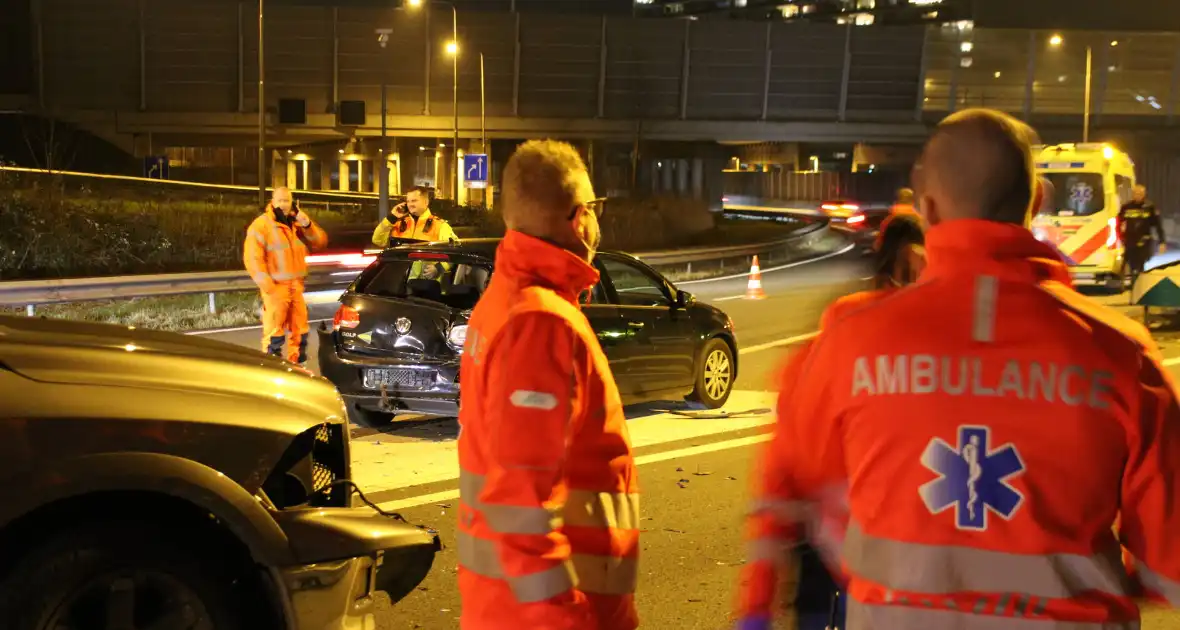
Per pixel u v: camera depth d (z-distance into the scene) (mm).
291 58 59594
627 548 2516
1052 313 1947
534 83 62875
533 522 2254
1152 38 64688
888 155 71562
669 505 6941
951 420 1923
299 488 3811
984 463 1909
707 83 64938
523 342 2340
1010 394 1911
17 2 56812
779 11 122125
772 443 2248
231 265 27750
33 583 3215
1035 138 2115
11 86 58000
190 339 4211
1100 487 1907
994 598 1906
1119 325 1962
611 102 64125
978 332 1948
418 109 61750
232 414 3596
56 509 3363
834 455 2119
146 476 3328
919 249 4105
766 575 2279
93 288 16406
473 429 2486
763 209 75688
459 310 8539
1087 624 1892
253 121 60750
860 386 2008
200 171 74875
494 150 68750
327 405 3980
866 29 64438
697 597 5336
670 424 9477
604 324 9039
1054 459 1895
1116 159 20375
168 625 3393
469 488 2486
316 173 81875
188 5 57938
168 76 59094
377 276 9008
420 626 4914
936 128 2127
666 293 9836
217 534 3551
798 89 65812
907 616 1942
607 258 9367
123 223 29734
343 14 59219
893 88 66312
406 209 11984
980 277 1983
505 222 2564
